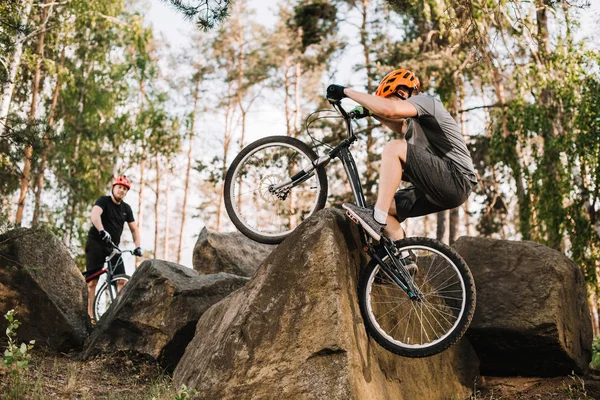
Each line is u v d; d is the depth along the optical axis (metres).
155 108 23.05
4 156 9.84
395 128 4.65
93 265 7.63
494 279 5.76
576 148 11.15
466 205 24.08
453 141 4.19
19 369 5.03
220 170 18.88
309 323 4.24
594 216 11.54
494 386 5.71
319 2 17.83
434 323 5.26
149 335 6.18
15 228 7.00
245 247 8.73
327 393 4.01
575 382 5.63
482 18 9.15
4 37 10.69
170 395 4.64
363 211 4.12
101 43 20.38
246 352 4.35
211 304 6.29
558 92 11.41
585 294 6.19
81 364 6.08
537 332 5.44
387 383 4.49
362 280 4.29
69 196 18.61
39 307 6.48
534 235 11.93
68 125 19.02
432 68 14.80
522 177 12.82
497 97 16.05
